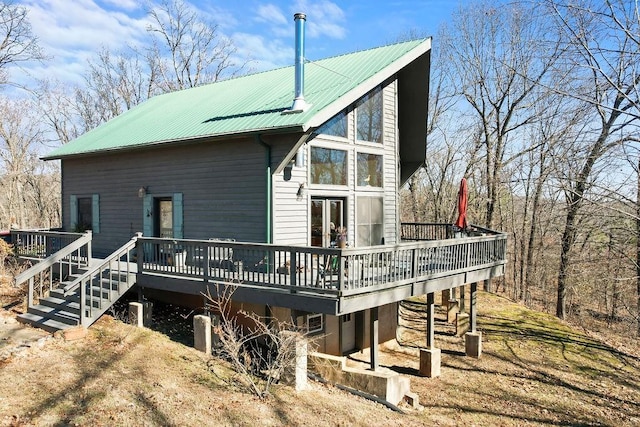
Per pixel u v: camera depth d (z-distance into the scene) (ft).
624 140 43.88
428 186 107.04
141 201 44.62
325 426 22.50
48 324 30.07
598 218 54.39
